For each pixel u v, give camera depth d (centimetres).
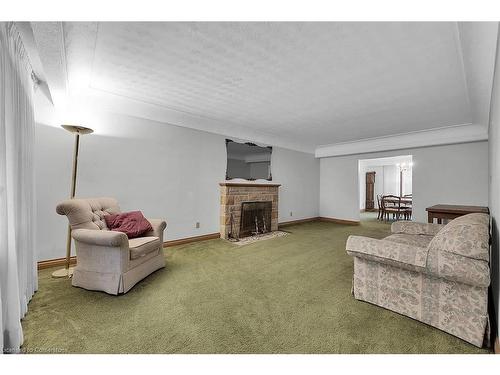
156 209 359
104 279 200
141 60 216
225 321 160
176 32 175
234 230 445
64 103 274
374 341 139
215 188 438
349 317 165
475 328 134
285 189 587
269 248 362
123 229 239
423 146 481
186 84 269
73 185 252
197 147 412
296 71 235
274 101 320
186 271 259
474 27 151
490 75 209
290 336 144
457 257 134
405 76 242
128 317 163
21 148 169
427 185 492
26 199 187
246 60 215
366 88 274
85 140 294
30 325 152
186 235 395
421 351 130
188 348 132
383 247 167
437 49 192
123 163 326
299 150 616
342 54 203
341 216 648
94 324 154
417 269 150
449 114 361
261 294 203
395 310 170
